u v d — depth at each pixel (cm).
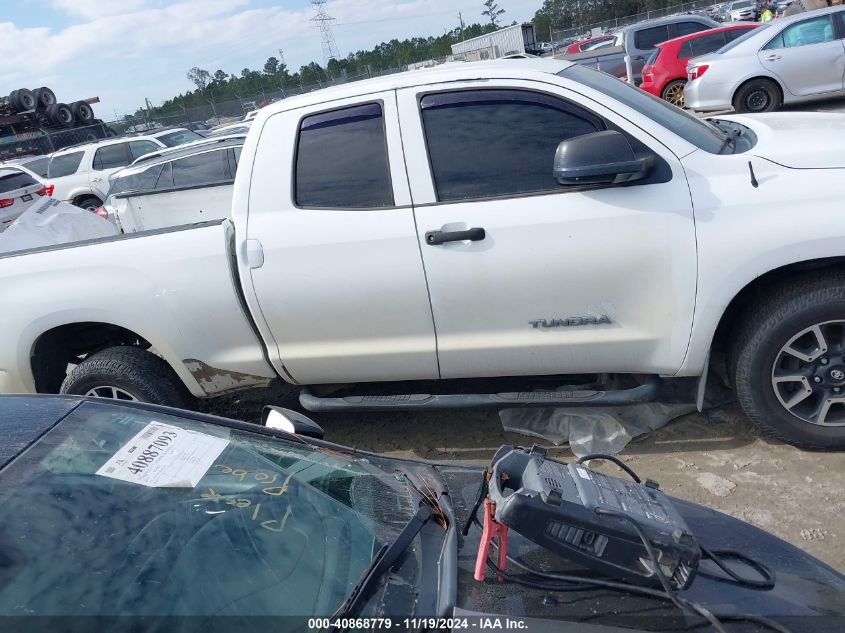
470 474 214
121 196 923
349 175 333
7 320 374
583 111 311
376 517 181
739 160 302
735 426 354
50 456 163
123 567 142
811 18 1108
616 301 310
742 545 182
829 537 273
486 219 313
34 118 2253
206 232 352
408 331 337
